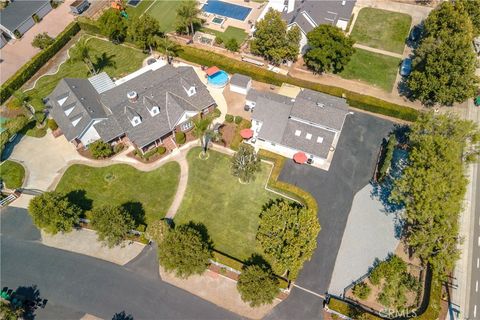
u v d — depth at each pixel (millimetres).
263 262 57844
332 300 52500
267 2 104375
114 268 58281
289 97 78750
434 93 72875
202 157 71125
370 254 58906
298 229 55469
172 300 55094
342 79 84625
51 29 100750
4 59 92438
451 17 79938
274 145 71188
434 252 54469
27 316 54062
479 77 74750
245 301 54312
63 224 57906
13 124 74438
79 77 87188
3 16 98688
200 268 53812
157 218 63188
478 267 56969
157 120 71562
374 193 65688
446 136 62781
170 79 75312
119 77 86062
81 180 68562
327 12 91562
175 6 105688
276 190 66125
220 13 101625
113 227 56312
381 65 87125
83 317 54000
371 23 97688
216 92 82562
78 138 70938
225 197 65688
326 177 67938
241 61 87750
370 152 71312
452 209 53219
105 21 90625
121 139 73625
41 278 57656
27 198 66562
